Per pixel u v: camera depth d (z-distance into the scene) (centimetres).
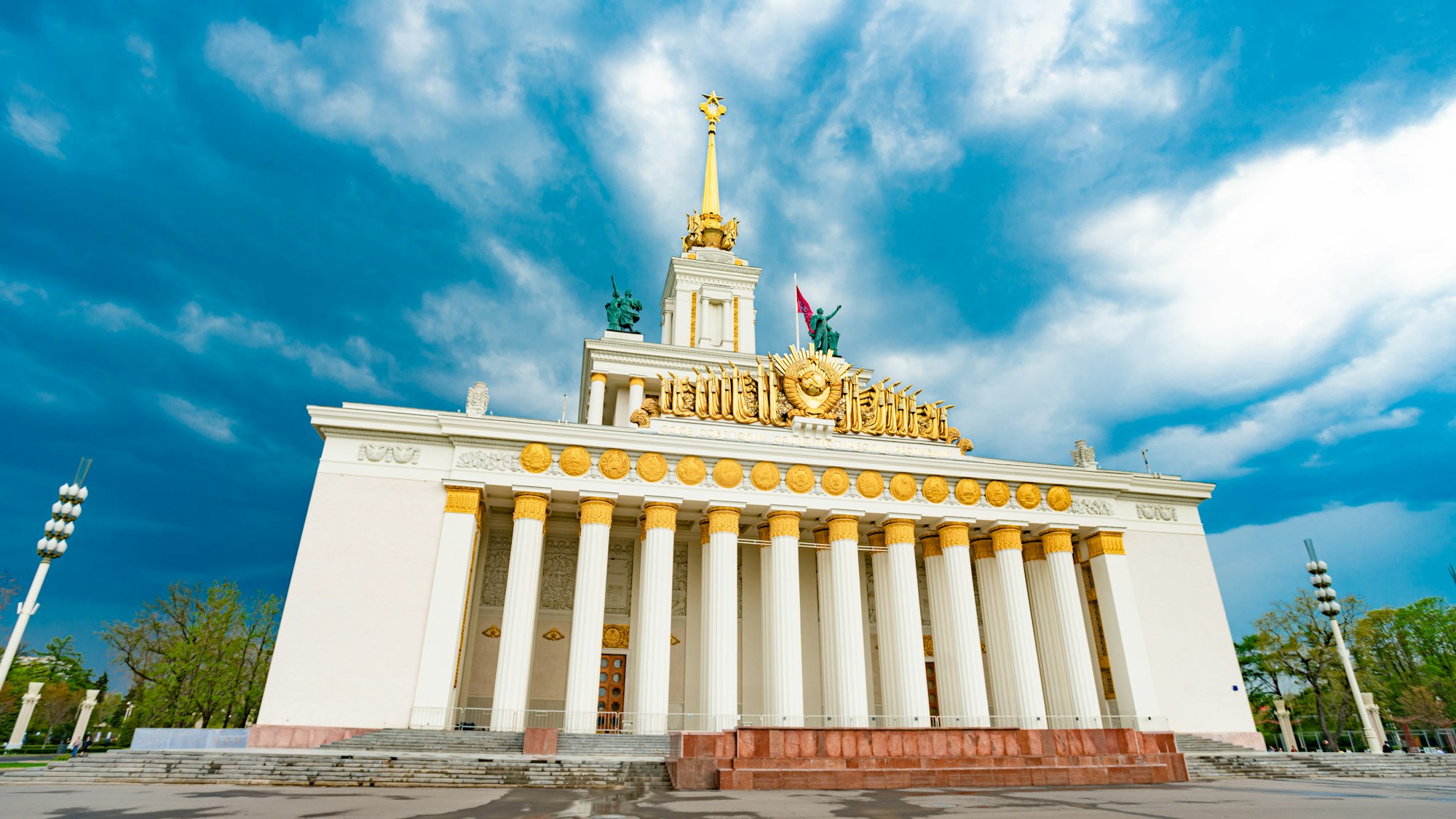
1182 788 2497
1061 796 2167
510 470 3491
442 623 3183
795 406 4103
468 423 3475
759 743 2589
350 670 3075
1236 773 3038
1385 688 6069
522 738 2856
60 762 2241
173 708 4394
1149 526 4300
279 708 2967
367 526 3306
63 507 3138
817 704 4038
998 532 3966
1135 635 3916
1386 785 2570
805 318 5116
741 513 3838
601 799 1941
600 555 3409
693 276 5541
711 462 3706
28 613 2986
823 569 3888
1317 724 6419
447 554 3294
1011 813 1659
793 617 3525
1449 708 5912
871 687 4209
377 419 3456
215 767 2227
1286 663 5712
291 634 3088
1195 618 4147
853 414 4166
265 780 2169
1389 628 6594
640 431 3634
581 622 3291
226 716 4725
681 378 4241
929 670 4344
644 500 3566
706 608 3547
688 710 3888
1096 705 3706
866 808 1789
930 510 3884
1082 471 4131
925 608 4478
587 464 3544
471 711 3647
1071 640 3825
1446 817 1522
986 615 4100
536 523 3428
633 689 3875
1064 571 3959
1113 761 2886
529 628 3262
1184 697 3950
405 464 3444
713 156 6425
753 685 4006
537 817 1507
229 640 4666
